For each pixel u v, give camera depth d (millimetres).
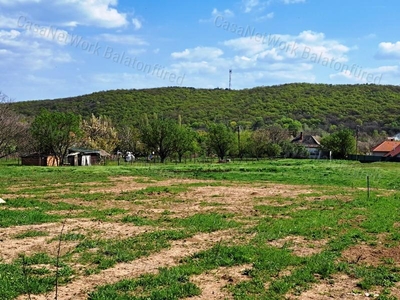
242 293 9289
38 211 19875
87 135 96188
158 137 85188
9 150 78562
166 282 9906
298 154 96188
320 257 12047
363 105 146500
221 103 165250
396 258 12305
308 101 157875
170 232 15250
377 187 32656
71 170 49250
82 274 10633
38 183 34062
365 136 114250
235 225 16812
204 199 25031
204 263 11516
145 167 54906
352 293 9500
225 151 94125
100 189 30016
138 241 13945
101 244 13523
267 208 21297
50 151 73938
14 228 16172
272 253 12352
